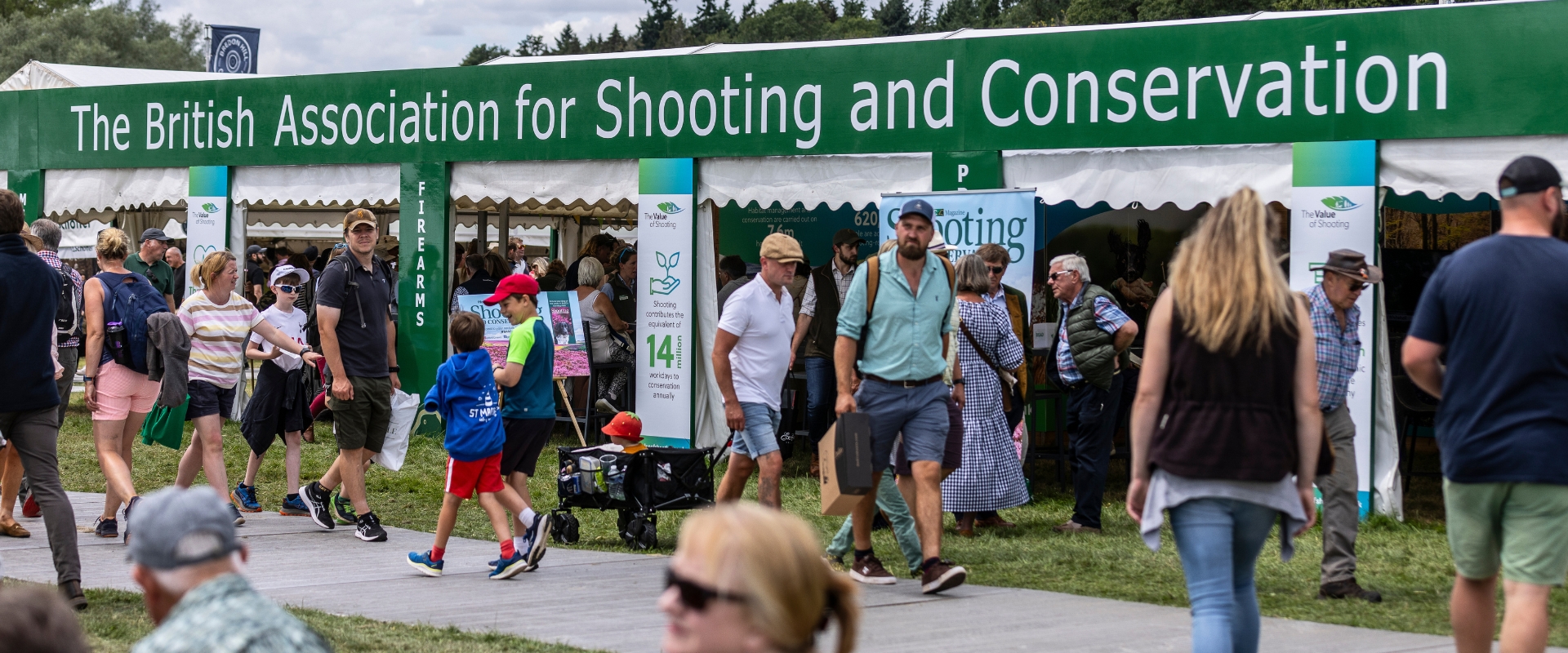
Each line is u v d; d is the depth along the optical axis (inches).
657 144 761.6
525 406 479.8
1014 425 593.6
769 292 443.2
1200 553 250.1
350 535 541.0
